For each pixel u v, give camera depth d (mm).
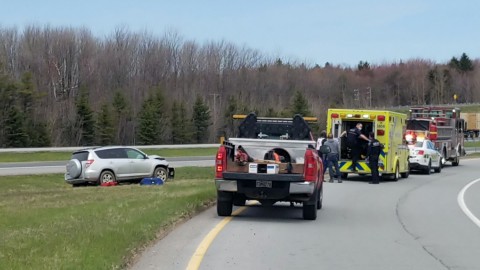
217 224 12281
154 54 85750
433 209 15812
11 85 61219
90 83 79125
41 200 16312
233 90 90500
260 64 96812
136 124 71062
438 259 9062
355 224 12758
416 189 21953
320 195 15227
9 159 41812
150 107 70750
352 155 24594
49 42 78500
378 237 11086
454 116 38656
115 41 84438
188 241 10281
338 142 24469
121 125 70375
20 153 45344
